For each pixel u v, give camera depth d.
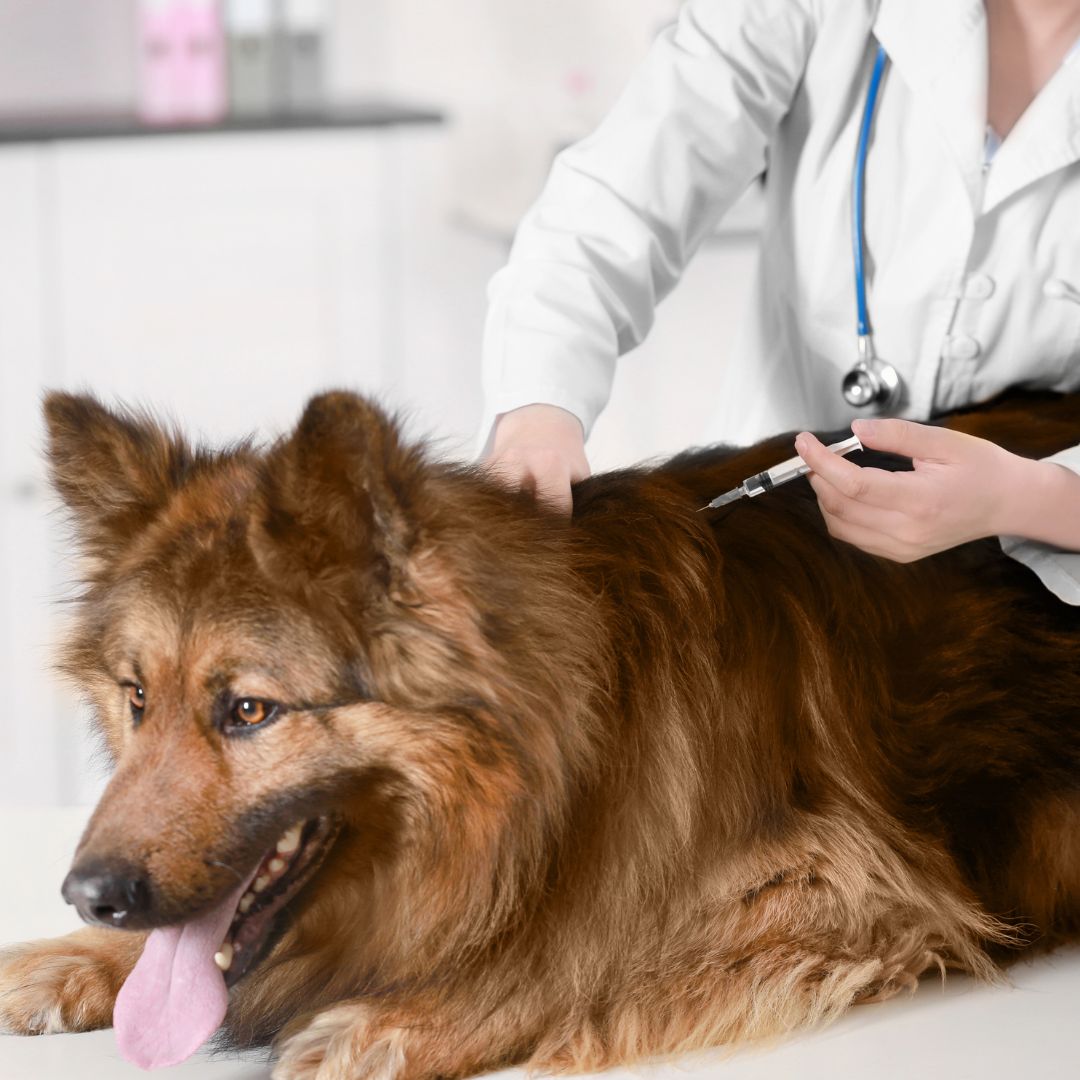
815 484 1.71
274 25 5.36
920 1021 1.62
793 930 1.68
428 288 5.52
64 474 1.76
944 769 1.81
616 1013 1.61
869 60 2.15
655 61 2.25
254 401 5.05
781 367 2.34
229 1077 1.62
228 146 4.86
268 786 1.54
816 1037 1.59
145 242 4.87
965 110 2.03
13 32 5.58
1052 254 2.05
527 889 1.60
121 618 1.61
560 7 5.73
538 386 2.00
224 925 1.57
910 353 2.15
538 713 1.57
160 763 1.54
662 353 5.17
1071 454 1.77
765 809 1.71
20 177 4.73
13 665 4.86
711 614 1.73
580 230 2.18
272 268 4.98
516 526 1.66
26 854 2.33
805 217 2.21
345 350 5.10
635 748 1.66
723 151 2.23
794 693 1.76
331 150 4.95
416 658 1.55
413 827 1.59
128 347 4.92
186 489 1.70
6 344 4.82
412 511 1.53
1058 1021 1.60
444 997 1.62
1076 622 1.87
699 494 1.85
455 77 5.74
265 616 1.54
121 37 5.65
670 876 1.66
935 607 1.86
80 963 1.76
